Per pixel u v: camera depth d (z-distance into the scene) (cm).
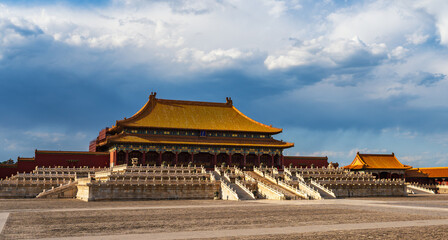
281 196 9112
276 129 15188
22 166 12369
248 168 14175
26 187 10450
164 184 9412
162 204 7569
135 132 13650
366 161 17088
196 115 15188
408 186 14325
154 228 4019
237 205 7150
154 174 10206
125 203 7919
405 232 3719
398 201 8356
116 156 12900
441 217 4988
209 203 7812
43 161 12600
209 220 4703
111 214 5488
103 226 4184
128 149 13088
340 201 8350
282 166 14950
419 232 3719
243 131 14838
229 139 14638
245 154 14475
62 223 4459
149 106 14888
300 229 3909
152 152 13638
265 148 14800
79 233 3700
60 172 11850
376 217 5000
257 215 5272
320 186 10394
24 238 3431
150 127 13638
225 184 9656
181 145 13725
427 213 5516
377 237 3441
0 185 10131
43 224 4372
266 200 8812
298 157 15962
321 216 5131
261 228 3988
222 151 14188
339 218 4891
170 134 14025
